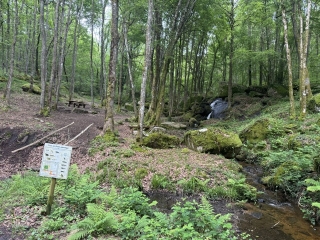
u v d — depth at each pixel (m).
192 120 21.91
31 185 6.32
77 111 19.09
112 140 11.41
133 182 7.54
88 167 8.62
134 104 19.42
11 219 4.75
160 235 4.38
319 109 14.55
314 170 7.16
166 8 17.03
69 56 34.97
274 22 21.56
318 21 19.06
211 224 4.58
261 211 6.46
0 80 23.20
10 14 20.97
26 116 14.12
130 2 17.69
